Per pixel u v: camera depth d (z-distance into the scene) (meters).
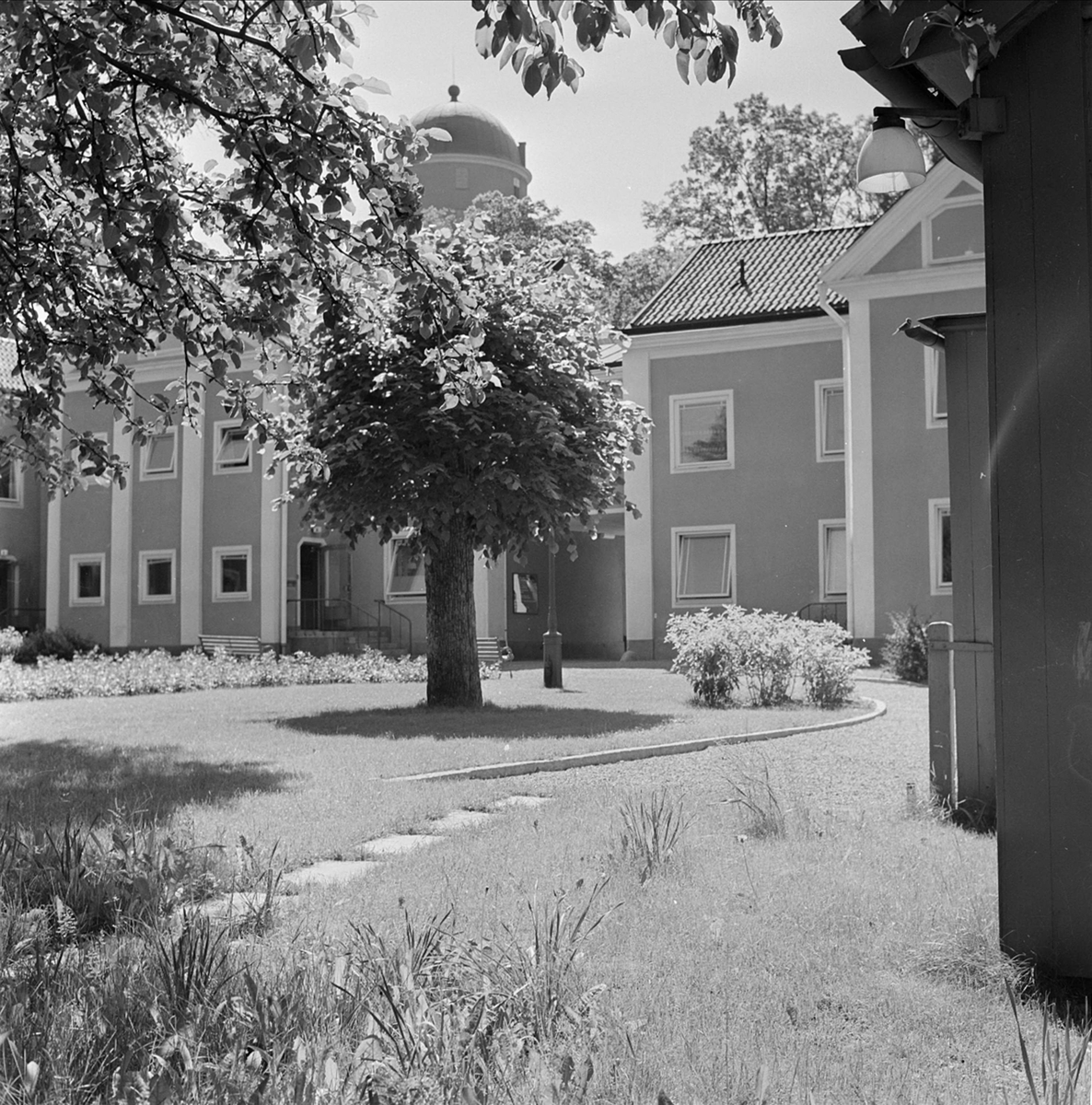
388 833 8.14
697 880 6.25
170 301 9.28
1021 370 4.71
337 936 5.03
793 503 30.48
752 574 30.77
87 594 38.31
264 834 7.72
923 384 27.95
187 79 7.56
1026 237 4.72
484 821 8.54
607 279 46.19
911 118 5.03
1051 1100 3.32
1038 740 4.64
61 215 9.23
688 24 4.99
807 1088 3.40
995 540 4.77
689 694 20.34
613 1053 3.66
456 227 17.25
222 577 36.28
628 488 32.03
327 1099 3.12
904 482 28.06
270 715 17.59
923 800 8.73
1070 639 4.59
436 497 16.22
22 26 6.97
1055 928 4.57
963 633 8.62
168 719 17.08
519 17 5.05
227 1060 3.31
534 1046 3.54
